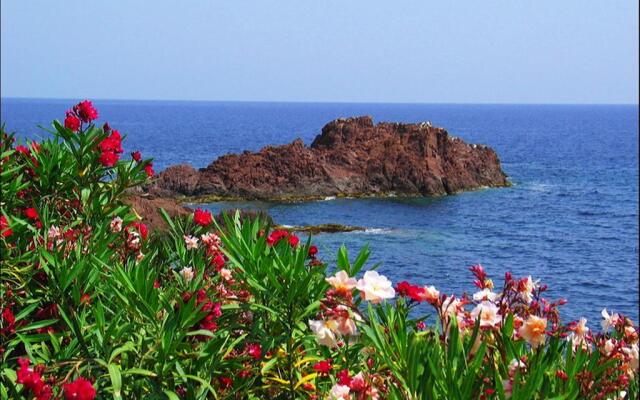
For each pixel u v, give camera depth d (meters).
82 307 4.56
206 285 5.00
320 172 57.59
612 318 4.20
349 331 3.66
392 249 39.22
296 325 4.31
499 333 3.67
